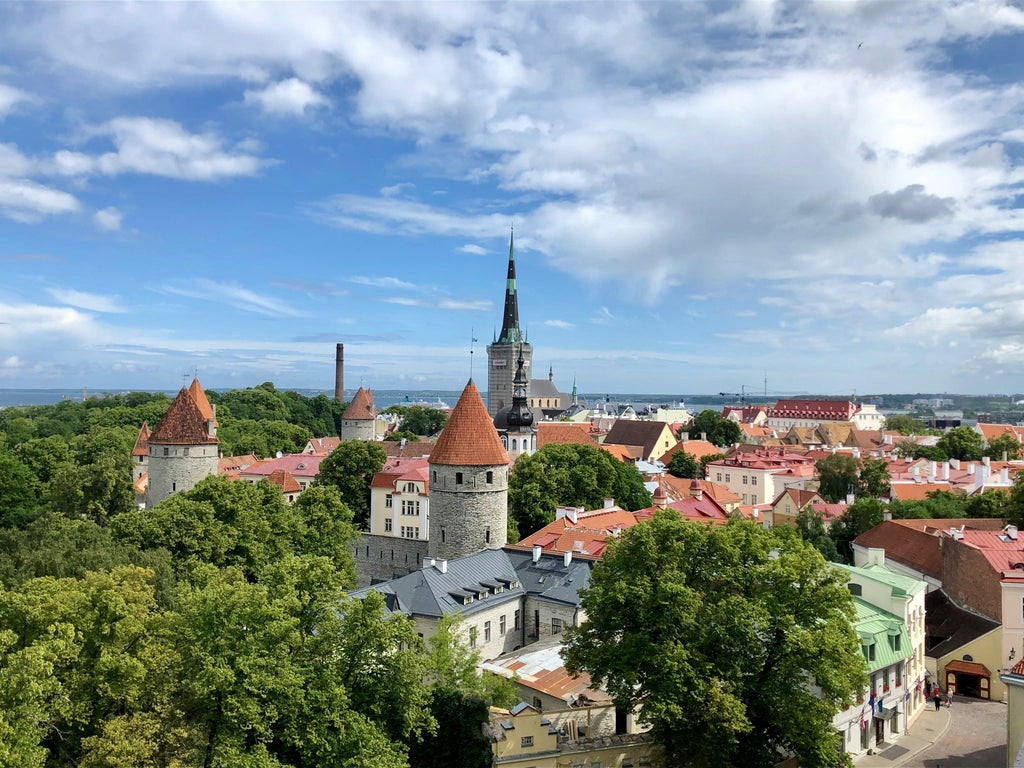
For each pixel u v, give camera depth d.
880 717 57.41
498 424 186.38
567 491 118.44
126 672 37.69
